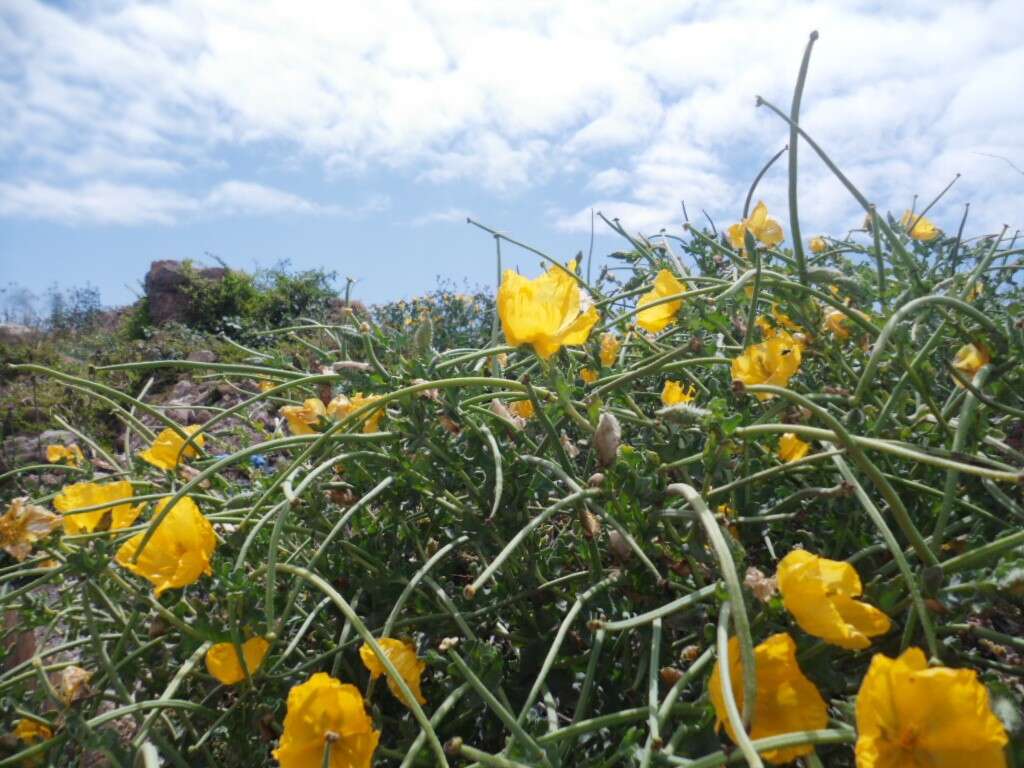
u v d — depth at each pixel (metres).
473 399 0.57
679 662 0.47
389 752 0.44
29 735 0.51
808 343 0.60
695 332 0.67
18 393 2.32
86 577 0.50
